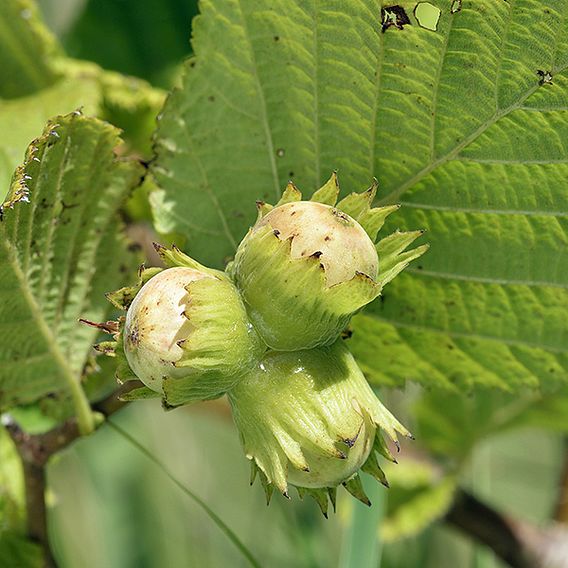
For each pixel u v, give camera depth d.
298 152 0.31
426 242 0.31
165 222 0.31
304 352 0.27
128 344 0.27
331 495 0.28
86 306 0.31
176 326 0.27
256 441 0.27
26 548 0.32
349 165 0.30
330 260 0.27
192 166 0.31
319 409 0.27
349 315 0.27
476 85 0.29
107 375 0.32
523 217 0.30
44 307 0.31
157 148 0.31
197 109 0.31
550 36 0.28
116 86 0.36
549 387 0.32
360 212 0.28
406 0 0.28
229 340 0.27
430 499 0.38
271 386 0.27
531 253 0.30
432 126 0.29
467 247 0.31
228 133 0.31
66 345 0.31
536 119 0.29
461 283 0.31
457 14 0.28
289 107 0.30
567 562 0.37
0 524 0.33
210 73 0.30
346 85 0.30
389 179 0.30
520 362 0.32
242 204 0.31
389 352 0.32
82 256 0.31
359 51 0.29
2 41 0.35
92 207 0.30
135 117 0.36
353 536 0.34
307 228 0.27
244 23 0.30
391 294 0.31
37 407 0.35
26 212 0.29
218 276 0.27
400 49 0.29
